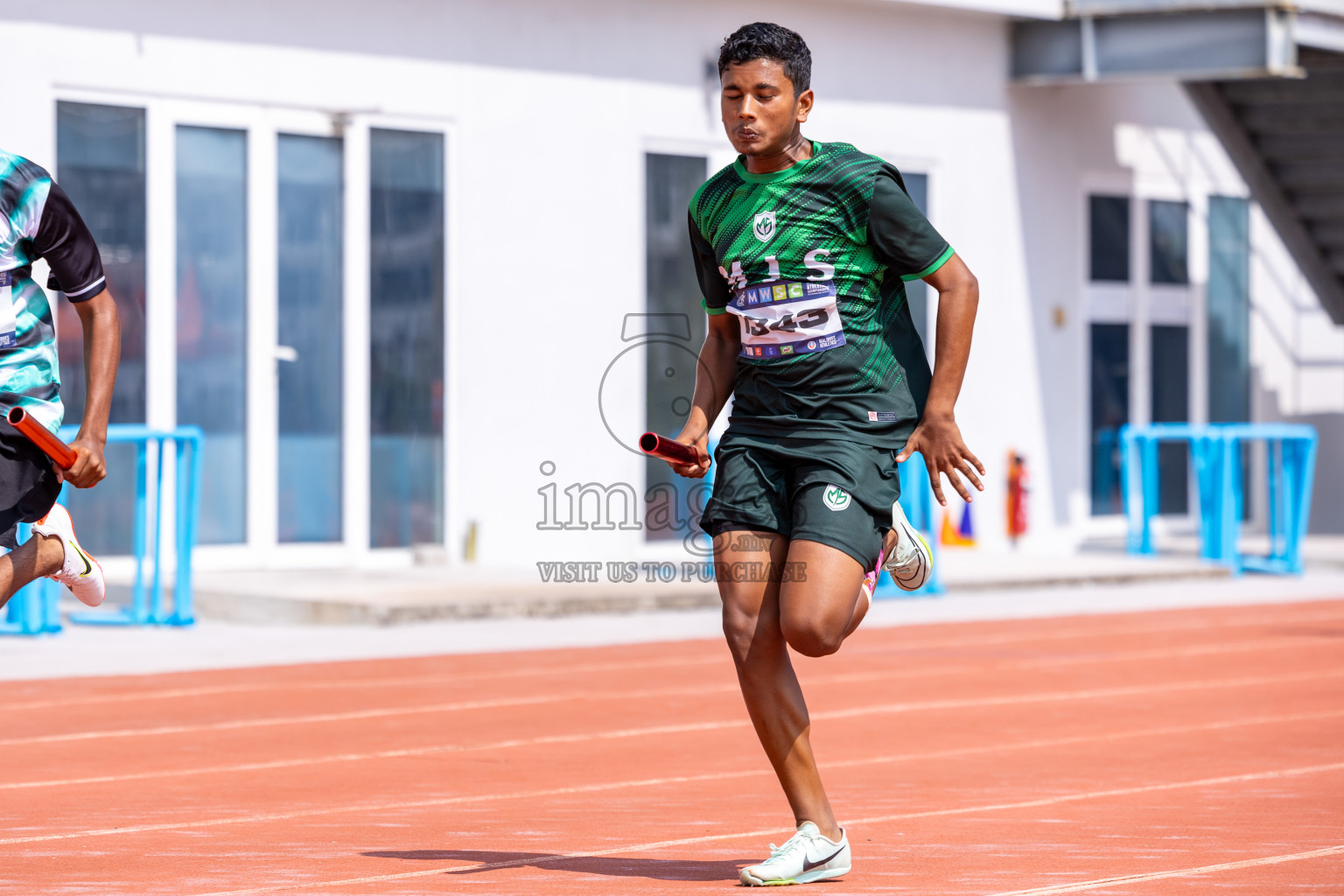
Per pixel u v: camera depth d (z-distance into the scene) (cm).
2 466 1487
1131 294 6134
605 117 4878
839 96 5331
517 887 1494
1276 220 6294
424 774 2167
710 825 1836
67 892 1473
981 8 5375
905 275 1480
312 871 1578
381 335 4562
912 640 3653
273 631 3659
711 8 5072
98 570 1555
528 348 4759
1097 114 5991
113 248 4172
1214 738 2489
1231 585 4916
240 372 4372
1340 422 6819
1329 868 1595
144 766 2198
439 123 4616
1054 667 3272
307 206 4450
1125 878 1545
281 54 4381
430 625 3759
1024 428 5816
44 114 4056
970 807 1955
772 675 1487
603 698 2828
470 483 4681
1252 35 5288
